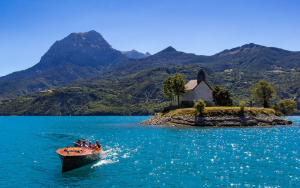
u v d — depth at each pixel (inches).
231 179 1093.1
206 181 1069.8
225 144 1966.0
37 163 1444.4
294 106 4729.3
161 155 1583.4
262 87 4532.5
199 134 2615.7
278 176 1129.4
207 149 1763.0
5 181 1116.5
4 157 1614.2
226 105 4527.6
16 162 1470.2
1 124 5930.1
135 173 1200.8
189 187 1003.9
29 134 3208.7
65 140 2514.8
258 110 3754.9
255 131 2874.0
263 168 1257.4
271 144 1958.7
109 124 5172.2
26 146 2103.8
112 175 1177.4
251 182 1053.2
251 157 1499.8
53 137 2810.0
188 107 4188.0
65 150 1381.6
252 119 3580.2
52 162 1471.5
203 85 4296.3
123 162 1414.9
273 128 3240.7
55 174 1214.9
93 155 1386.6
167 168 1274.6
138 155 1594.5
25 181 1115.9
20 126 5012.3
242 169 1240.2
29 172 1254.3
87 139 2470.5
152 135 2628.0
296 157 1494.8
